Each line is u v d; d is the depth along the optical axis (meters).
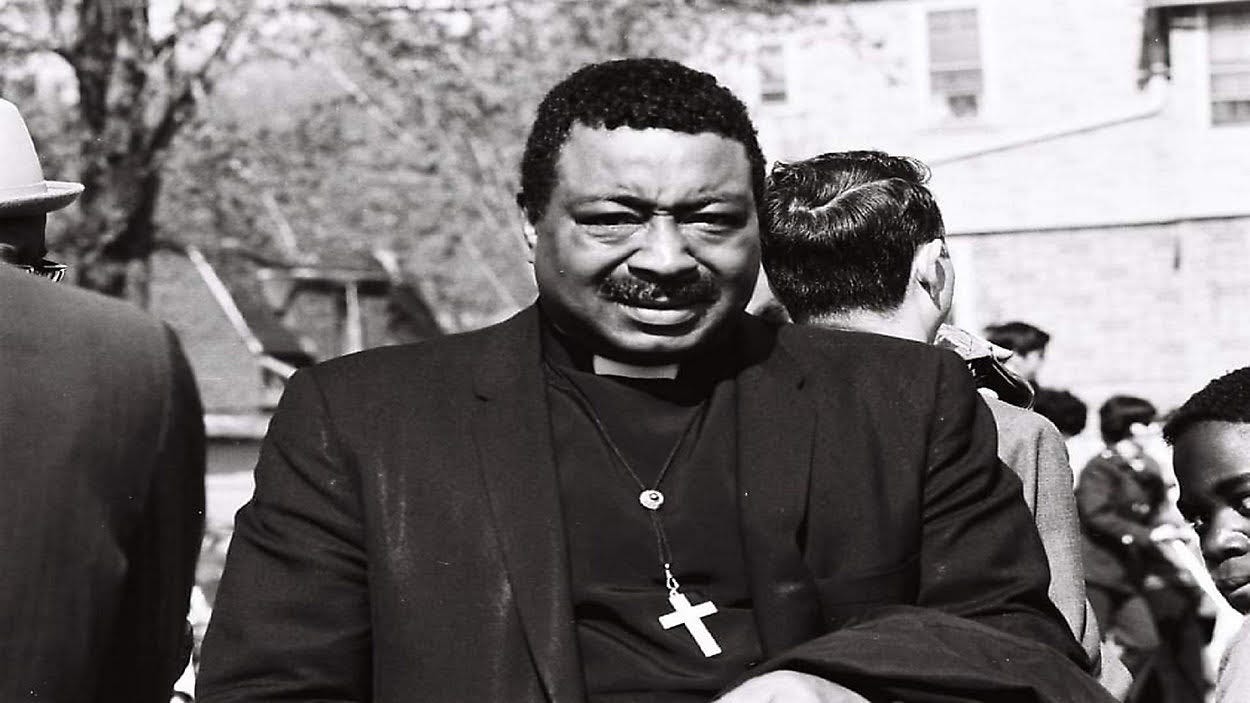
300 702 2.63
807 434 2.77
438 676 2.61
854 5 28.33
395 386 2.76
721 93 2.73
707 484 2.73
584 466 2.72
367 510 2.67
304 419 2.75
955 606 2.75
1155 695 8.30
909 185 3.62
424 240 28.34
